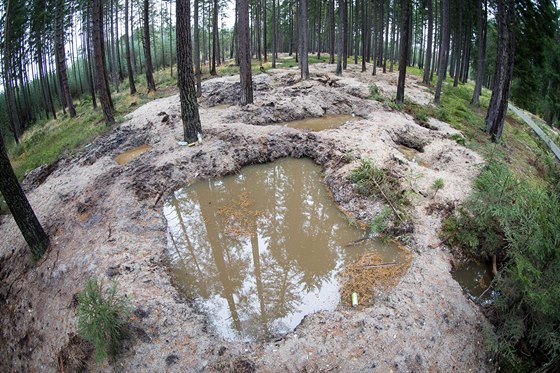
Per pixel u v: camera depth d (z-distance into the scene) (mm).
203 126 12039
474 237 6742
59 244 7773
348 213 8023
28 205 7539
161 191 8938
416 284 5742
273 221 8031
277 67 27188
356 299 5613
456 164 9891
